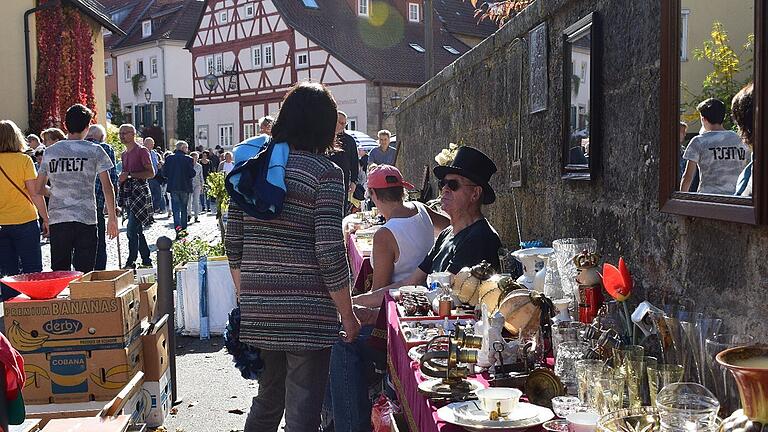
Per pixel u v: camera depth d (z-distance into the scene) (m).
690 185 2.87
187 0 55.00
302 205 3.61
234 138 42.03
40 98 25.38
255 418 3.94
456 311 4.09
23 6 25.02
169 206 25.28
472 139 7.85
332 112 3.70
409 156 14.24
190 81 53.41
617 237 3.78
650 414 2.25
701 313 2.69
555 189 4.94
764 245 2.43
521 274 4.48
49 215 8.07
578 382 2.66
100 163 8.16
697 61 2.80
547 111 5.14
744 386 1.87
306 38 37.34
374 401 4.67
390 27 38.25
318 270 3.66
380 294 5.01
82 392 4.63
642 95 3.46
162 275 5.85
